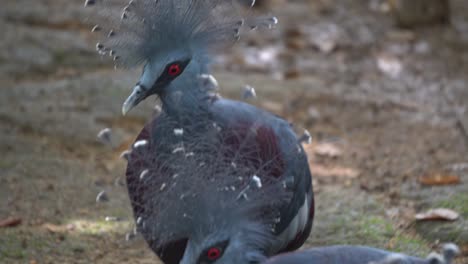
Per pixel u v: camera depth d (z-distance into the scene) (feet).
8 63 49.39
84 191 34.76
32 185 35.06
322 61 54.29
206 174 21.17
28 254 29.27
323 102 46.42
